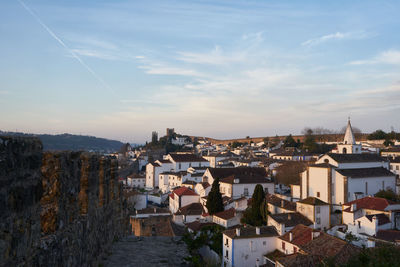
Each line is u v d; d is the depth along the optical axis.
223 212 50.78
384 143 109.94
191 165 105.12
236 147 170.88
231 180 63.59
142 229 54.81
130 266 11.97
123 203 17.02
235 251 34.84
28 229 5.59
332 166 52.78
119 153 145.75
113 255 12.97
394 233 33.84
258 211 46.69
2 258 4.74
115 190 14.80
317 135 147.00
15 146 5.11
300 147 131.38
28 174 5.59
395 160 72.69
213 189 54.03
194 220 57.41
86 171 9.59
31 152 5.70
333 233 39.59
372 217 38.19
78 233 8.45
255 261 35.41
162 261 12.96
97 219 10.81
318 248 28.67
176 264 12.89
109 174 13.25
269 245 36.19
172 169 103.25
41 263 6.07
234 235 35.88
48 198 6.75
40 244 6.12
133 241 15.76
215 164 111.69
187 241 17.47
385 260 13.74
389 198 48.53
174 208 68.94
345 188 50.12
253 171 73.06
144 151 161.12
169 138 194.38
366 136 134.38
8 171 4.89
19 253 5.26
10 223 4.97
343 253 26.50
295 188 61.53
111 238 13.77
